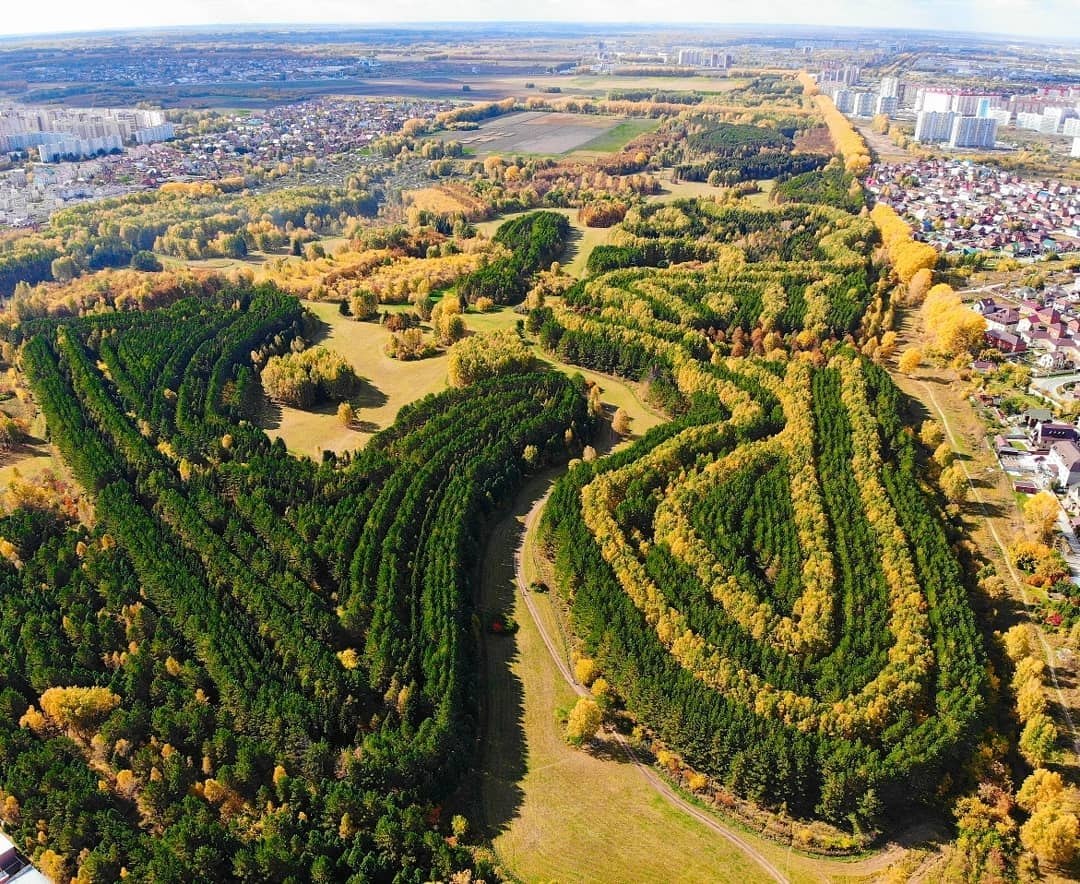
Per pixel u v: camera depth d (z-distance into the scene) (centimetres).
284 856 19175
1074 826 19088
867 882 19562
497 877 19562
